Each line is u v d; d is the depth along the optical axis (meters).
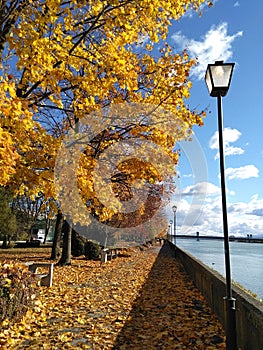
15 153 5.63
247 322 4.87
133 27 7.78
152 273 16.27
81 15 7.77
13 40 6.36
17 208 45.12
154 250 39.62
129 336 5.86
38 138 7.01
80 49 7.57
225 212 5.23
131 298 9.46
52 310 7.80
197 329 6.36
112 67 7.32
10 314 6.25
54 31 7.09
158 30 8.28
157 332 6.14
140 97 8.49
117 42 7.55
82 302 8.71
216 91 5.61
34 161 7.22
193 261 13.11
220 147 5.54
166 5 7.32
